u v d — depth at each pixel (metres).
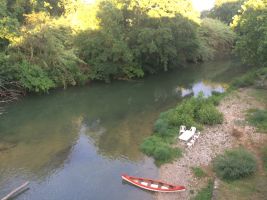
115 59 39.09
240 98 31.31
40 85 33.44
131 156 21.48
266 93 32.75
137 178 18.41
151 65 46.31
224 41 65.38
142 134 24.89
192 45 49.12
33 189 17.95
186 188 17.77
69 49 39.00
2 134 24.91
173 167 19.92
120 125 26.89
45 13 41.75
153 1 43.50
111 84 40.00
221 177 17.98
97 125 26.95
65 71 36.50
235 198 15.91
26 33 33.97
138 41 41.59
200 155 20.98
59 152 22.14
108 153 21.95
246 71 48.09
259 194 16.16
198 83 41.69
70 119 28.28
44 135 24.86
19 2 41.09
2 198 17.05
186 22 46.16
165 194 17.36
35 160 21.05
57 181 18.72
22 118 28.30
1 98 32.16
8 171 19.70
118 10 40.47
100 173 19.52
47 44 34.75
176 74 46.78
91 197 17.28
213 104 29.19
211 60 58.31
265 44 30.02
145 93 36.78
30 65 33.38
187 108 26.98
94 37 38.56
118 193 17.58
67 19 41.84
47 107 31.25
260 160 19.42
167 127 25.12
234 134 23.25
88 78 39.50
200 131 24.09
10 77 31.94
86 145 23.19
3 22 33.09
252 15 32.78
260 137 22.56
